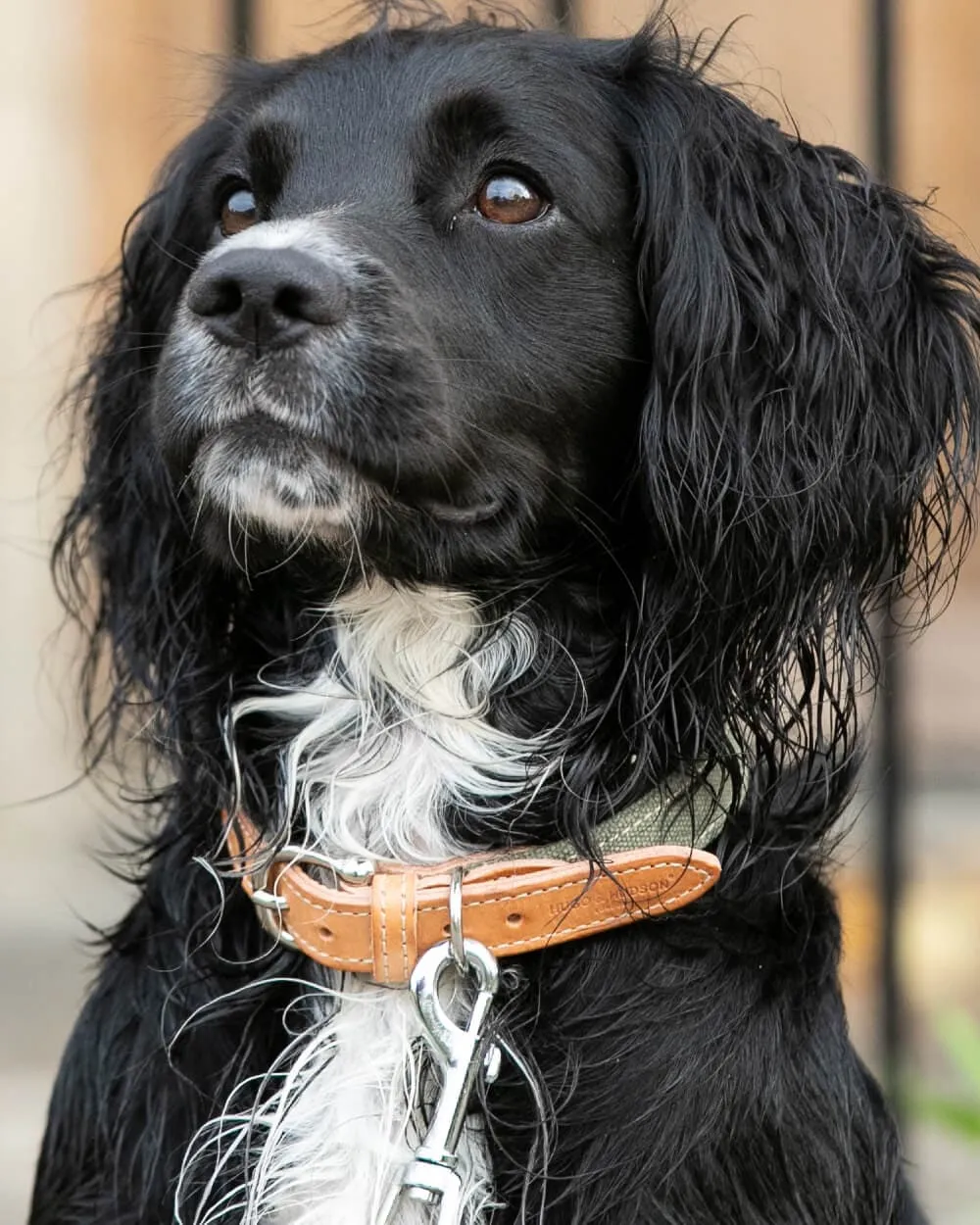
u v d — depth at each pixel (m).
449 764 3.55
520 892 3.14
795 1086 3.23
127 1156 3.37
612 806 3.43
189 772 3.65
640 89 3.66
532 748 3.56
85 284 4.52
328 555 3.41
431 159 3.42
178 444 3.32
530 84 3.50
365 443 3.20
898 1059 5.27
